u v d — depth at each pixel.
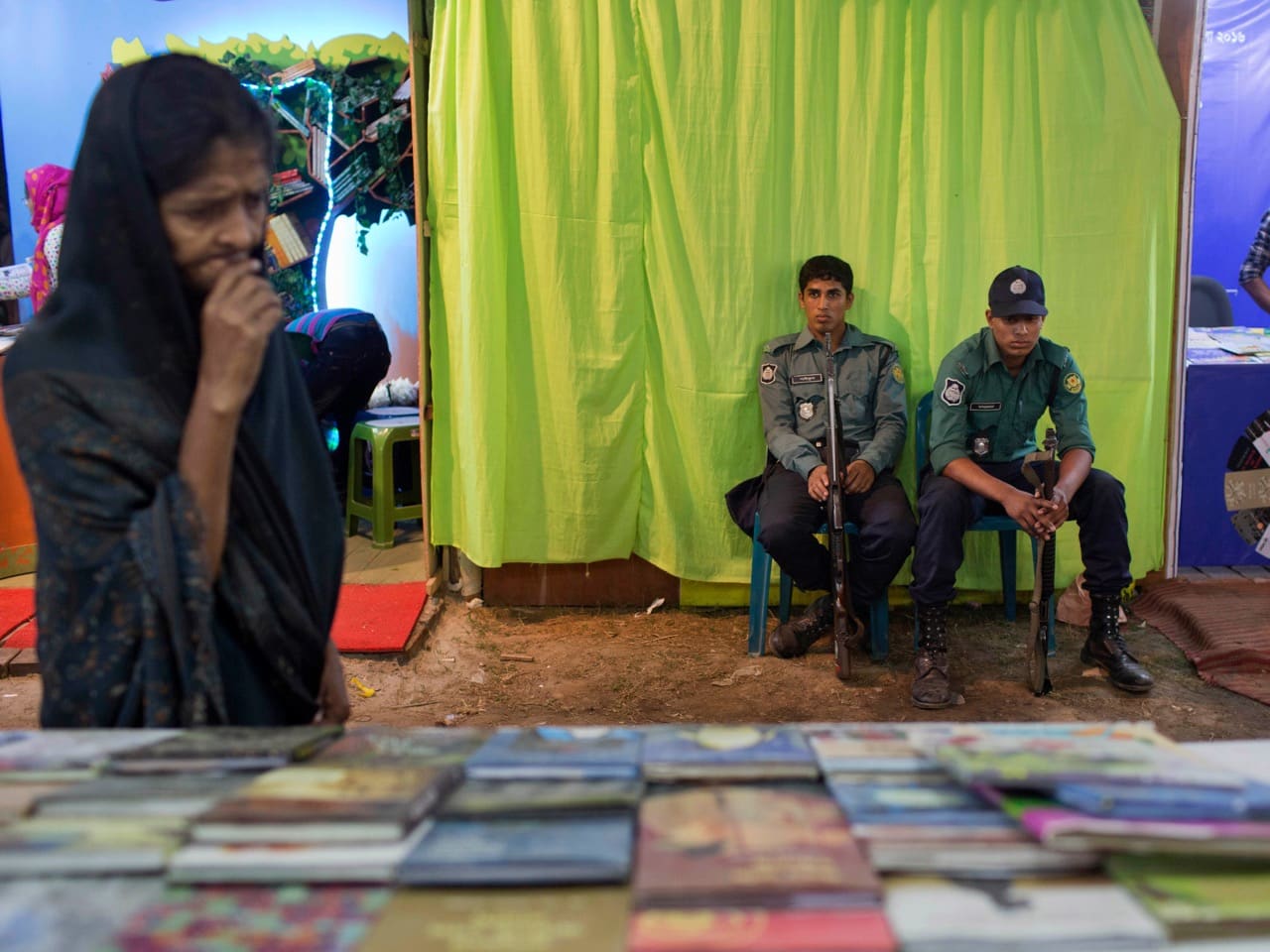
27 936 0.79
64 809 0.94
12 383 1.14
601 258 3.97
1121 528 3.57
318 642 1.34
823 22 3.86
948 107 3.91
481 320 3.89
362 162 5.67
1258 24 5.02
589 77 3.87
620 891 0.86
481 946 0.77
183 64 1.18
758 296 3.98
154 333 1.17
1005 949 0.78
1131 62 3.93
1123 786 0.92
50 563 1.14
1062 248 4.00
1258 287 5.20
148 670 1.16
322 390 5.25
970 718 3.34
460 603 4.33
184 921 0.81
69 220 1.19
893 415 3.87
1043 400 3.71
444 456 4.25
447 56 3.89
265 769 1.05
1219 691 3.55
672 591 4.36
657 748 1.13
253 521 1.27
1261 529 4.52
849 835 0.92
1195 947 0.79
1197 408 4.41
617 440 4.12
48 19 5.44
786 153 3.93
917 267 4.02
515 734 1.20
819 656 3.90
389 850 0.89
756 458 4.12
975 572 4.21
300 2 5.52
